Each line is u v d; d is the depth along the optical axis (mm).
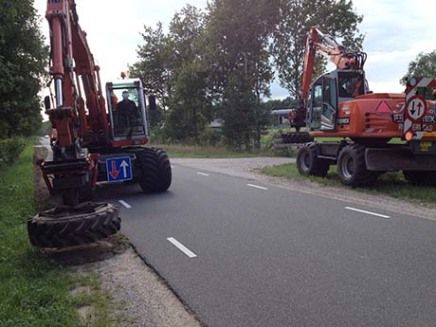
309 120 16984
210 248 7586
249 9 36875
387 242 7648
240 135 37000
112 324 4820
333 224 9078
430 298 5246
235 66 39000
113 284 6113
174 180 16859
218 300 5375
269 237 8164
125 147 14461
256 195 12984
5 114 22750
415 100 12781
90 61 12586
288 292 5543
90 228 7184
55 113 7465
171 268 6621
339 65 16703
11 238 8109
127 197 13203
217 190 14117
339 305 5109
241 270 6414
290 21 37406
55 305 5188
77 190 7664
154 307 5285
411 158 13344
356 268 6344
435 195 11875
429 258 6738
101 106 13805
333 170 18516
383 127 13469
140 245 7922
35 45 21094
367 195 12688
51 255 7414
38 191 14109
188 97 41469
